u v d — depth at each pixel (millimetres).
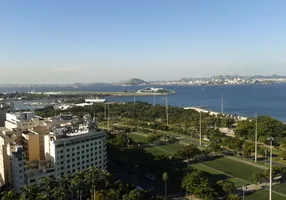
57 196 174000
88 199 185500
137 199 178000
